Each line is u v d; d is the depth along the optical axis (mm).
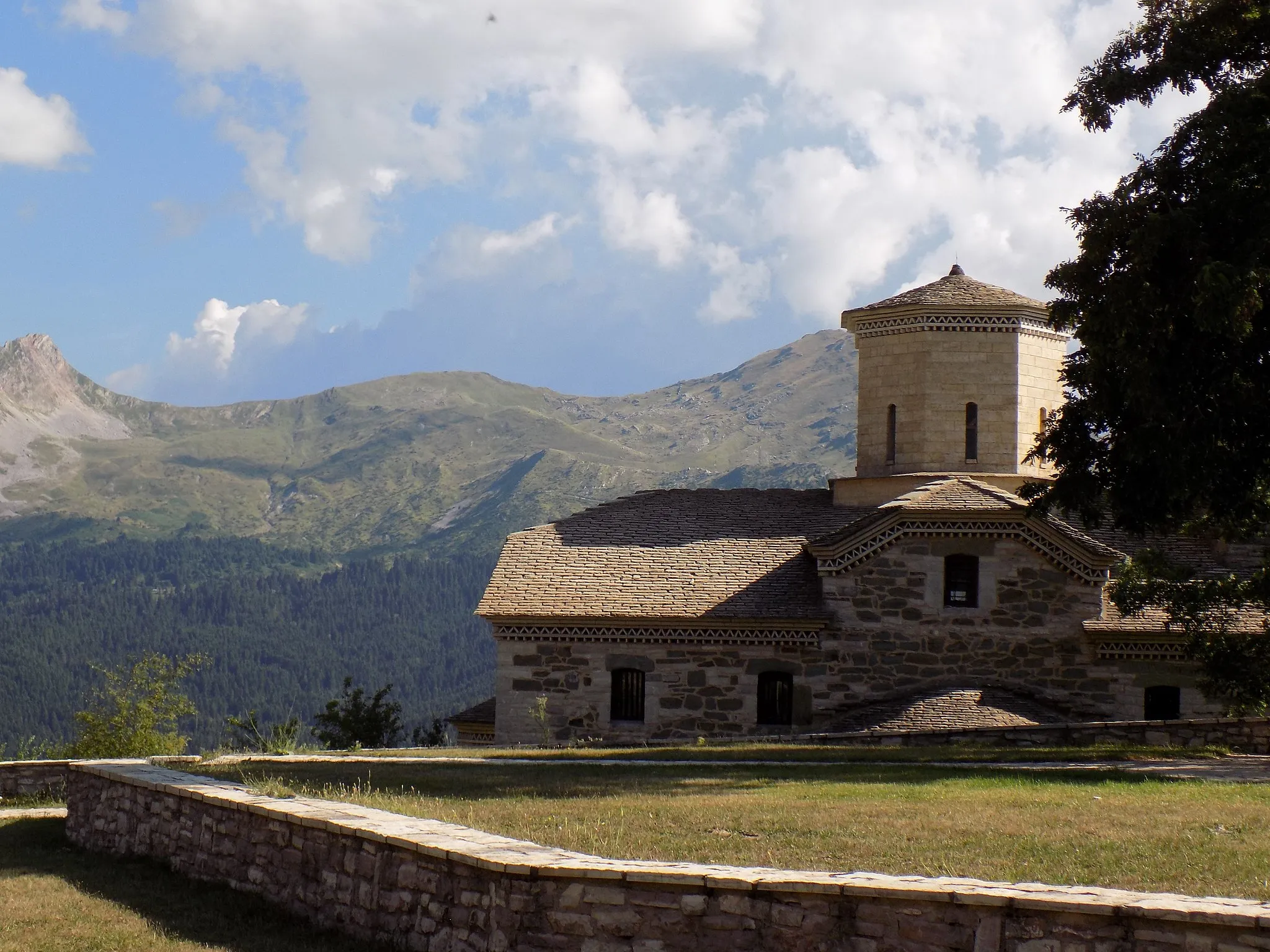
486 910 13992
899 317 44094
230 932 16219
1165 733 31422
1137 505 30703
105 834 22562
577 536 42688
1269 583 32781
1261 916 11070
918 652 37781
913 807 18781
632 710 38656
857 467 45031
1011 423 43281
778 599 38781
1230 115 28938
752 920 12805
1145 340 28719
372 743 56719
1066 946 11672
